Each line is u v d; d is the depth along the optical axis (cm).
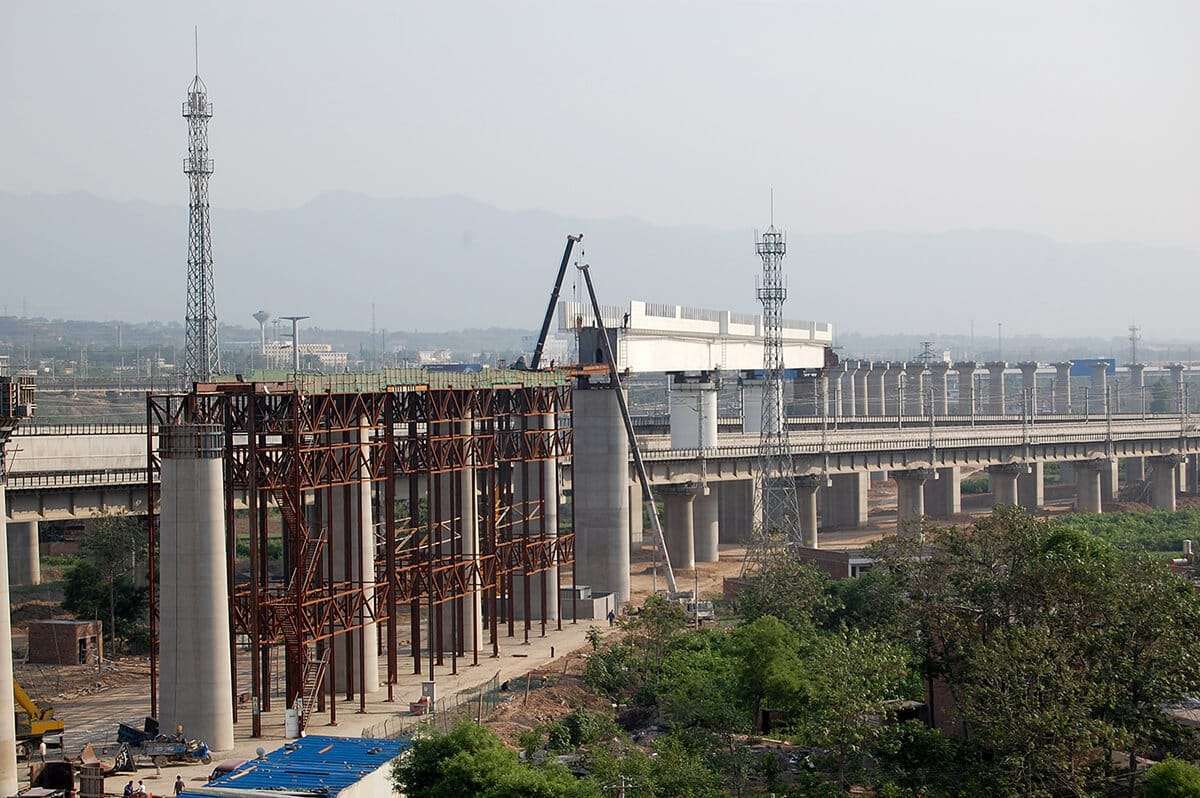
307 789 8325
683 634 14650
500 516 16388
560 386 17425
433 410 14162
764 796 9938
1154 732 10381
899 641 12444
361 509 12962
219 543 11056
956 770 10119
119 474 16938
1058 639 10338
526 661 14962
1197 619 10650
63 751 10656
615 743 10519
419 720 11494
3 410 9925
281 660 15012
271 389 11606
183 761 10612
